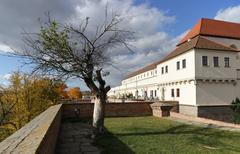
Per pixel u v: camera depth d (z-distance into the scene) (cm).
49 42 1139
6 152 317
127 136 1170
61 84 1343
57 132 1112
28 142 383
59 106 1603
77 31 1364
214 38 3741
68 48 1166
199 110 3020
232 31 3950
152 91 4834
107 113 2150
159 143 1009
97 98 1277
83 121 1842
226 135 1188
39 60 1178
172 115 2086
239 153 853
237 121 3081
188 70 3209
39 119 765
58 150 925
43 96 3130
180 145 971
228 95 3209
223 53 3225
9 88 3127
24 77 2991
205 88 3097
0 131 3033
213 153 851
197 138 1110
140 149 913
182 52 3350
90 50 1240
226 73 3212
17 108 3117
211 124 1571
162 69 4162
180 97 3428
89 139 1131
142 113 2223
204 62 3120
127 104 2203
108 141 1062
